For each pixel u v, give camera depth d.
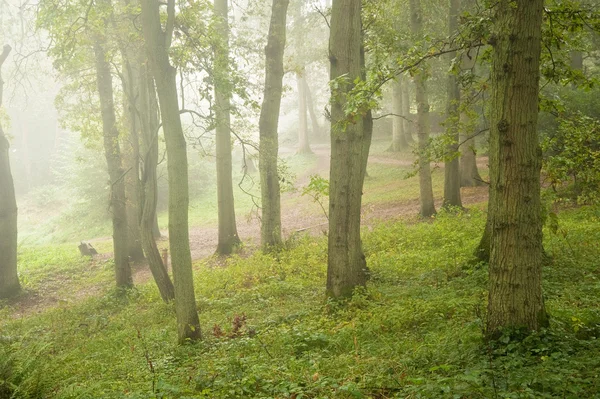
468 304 7.78
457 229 15.20
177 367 7.43
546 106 8.59
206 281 15.15
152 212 12.41
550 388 4.46
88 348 10.12
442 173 30.08
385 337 7.16
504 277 5.75
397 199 25.38
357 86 7.32
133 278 20.02
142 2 9.03
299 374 5.95
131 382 6.74
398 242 15.51
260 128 18.27
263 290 12.68
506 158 5.64
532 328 5.67
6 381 5.65
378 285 10.51
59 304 15.95
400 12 21.08
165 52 9.06
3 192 17.75
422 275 10.60
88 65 18.45
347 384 5.20
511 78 5.57
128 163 22.22
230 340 8.29
